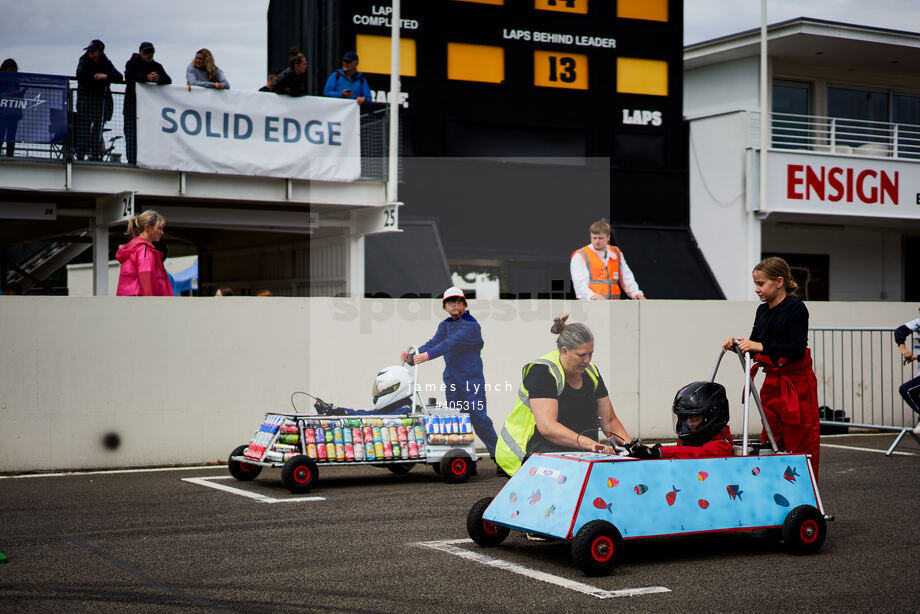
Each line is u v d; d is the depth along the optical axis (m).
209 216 16.47
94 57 14.17
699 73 25.11
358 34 18.11
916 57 23.88
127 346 10.30
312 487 8.75
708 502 6.08
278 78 15.36
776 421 7.04
